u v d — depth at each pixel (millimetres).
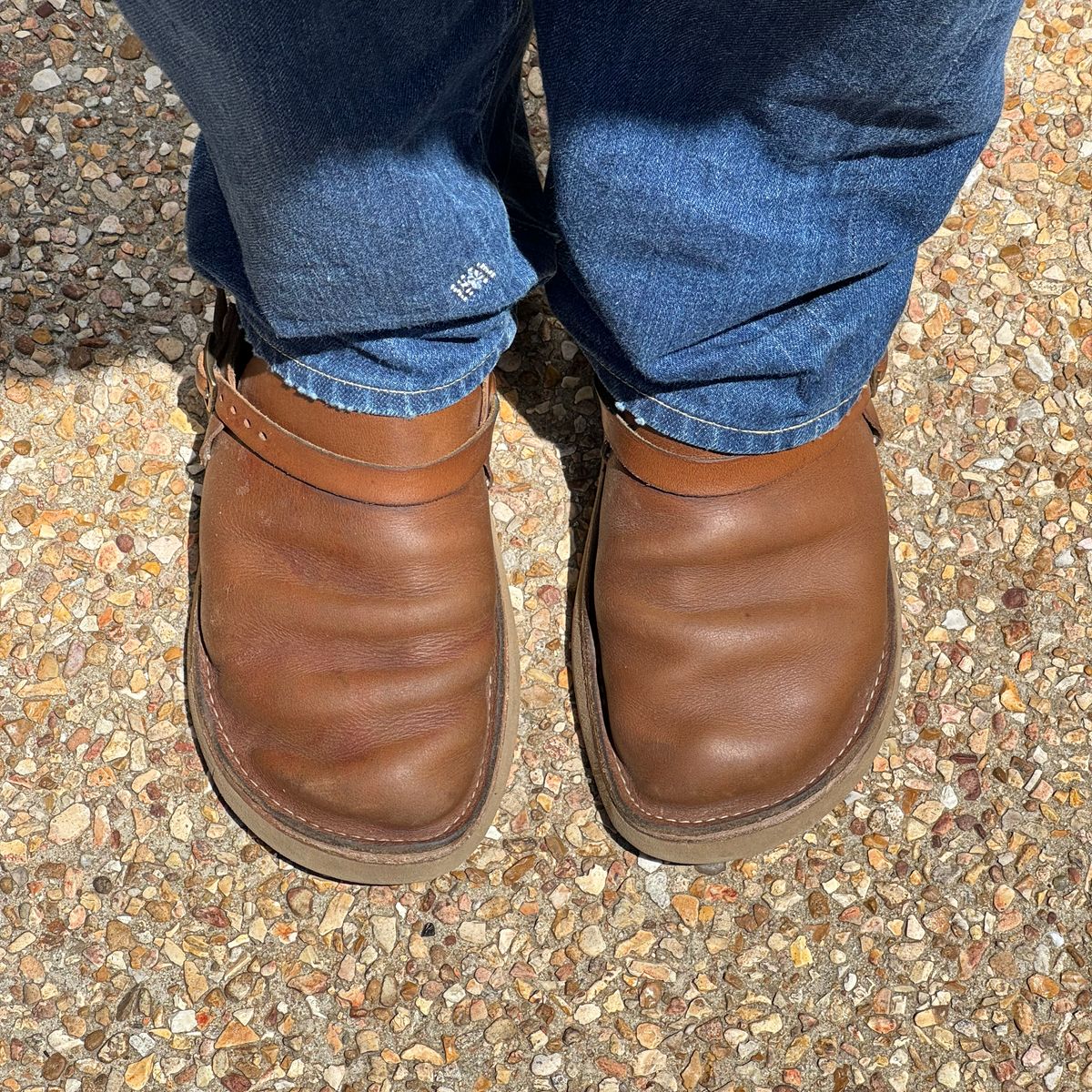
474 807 1166
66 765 1260
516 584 1359
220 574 1167
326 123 792
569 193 945
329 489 1104
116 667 1296
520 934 1226
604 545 1227
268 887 1227
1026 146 1576
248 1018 1188
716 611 1175
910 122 891
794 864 1255
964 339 1481
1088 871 1255
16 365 1396
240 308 1066
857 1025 1205
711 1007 1208
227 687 1165
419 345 1010
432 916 1227
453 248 904
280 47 734
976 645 1344
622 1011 1205
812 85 842
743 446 1127
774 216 950
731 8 796
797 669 1163
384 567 1124
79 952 1198
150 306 1432
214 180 1007
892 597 1254
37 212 1454
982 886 1249
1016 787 1286
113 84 1506
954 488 1412
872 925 1235
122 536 1344
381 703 1131
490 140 1066
